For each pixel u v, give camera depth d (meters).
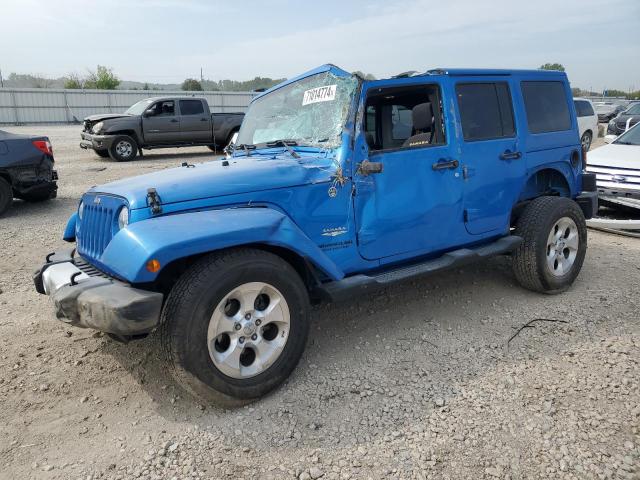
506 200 4.53
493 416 2.98
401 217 3.82
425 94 4.17
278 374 3.19
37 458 2.73
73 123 40.31
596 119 18.12
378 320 4.33
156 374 3.53
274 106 4.35
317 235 3.47
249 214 3.10
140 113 16.55
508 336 3.99
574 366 3.50
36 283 3.63
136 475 2.59
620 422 2.89
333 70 3.80
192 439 2.86
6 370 3.61
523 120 4.62
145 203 3.00
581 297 4.72
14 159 8.91
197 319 2.85
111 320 2.75
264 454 2.73
